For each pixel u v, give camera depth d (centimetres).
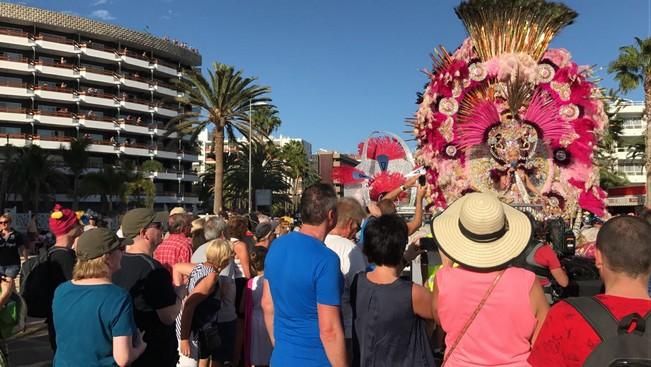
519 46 1021
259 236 675
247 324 514
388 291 304
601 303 201
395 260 312
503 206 311
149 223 432
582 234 887
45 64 5984
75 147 5100
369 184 910
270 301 396
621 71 2723
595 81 1006
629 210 3089
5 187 4722
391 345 300
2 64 5747
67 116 6056
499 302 264
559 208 999
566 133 998
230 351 535
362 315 310
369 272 329
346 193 928
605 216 998
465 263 273
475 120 1016
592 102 991
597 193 998
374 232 314
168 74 7100
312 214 340
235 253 598
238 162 5466
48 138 5916
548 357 206
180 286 517
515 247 275
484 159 1019
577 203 997
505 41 1027
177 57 7250
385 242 310
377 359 301
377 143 930
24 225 3159
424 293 303
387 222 315
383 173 912
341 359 311
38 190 4766
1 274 395
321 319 315
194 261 569
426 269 592
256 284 515
